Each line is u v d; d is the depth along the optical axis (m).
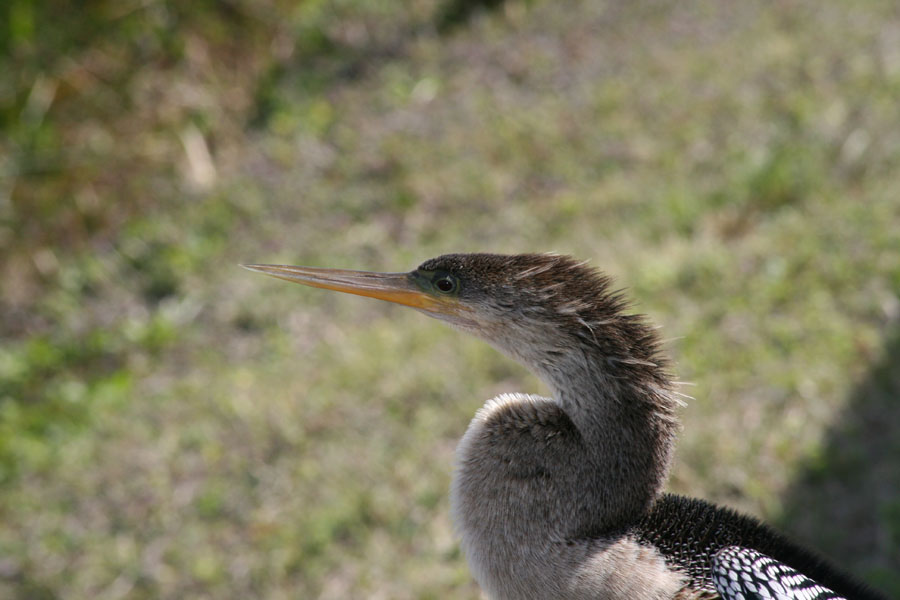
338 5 15.81
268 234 12.17
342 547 7.93
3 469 9.27
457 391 9.04
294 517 8.20
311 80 14.61
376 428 8.90
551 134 12.77
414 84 14.30
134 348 10.83
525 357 5.18
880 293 9.20
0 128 13.16
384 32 15.48
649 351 5.05
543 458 4.93
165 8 14.60
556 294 5.01
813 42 13.47
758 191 10.92
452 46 15.00
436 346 9.66
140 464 9.04
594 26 14.92
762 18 14.34
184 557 8.07
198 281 11.58
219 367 10.33
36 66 13.55
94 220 12.66
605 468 4.94
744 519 5.31
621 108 13.01
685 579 4.82
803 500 7.49
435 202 12.20
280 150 13.36
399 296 5.38
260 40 14.93
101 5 14.22
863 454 7.73
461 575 7.45
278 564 7.83
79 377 10.59
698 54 13.73
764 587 4.73
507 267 5.17
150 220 12.62
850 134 11.49
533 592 4.89
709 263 9.83
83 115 13.52
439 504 8.08
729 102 12.56
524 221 11.51
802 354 8.72
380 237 11.85
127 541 8.34
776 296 9.37
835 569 5.26
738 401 8.39
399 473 8.36
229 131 13.84
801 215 10.43
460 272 5.24
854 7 14.20
